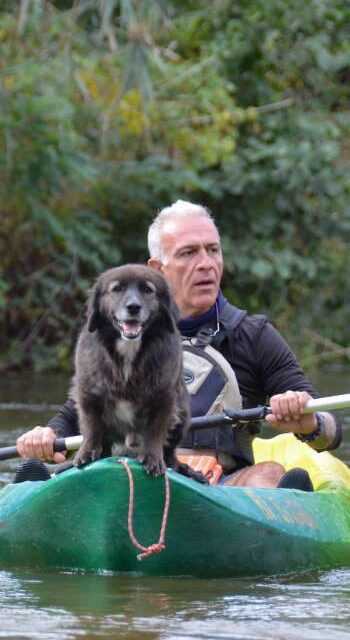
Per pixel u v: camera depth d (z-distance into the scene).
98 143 21.81
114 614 6.31
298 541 7.76
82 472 7.12
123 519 7.17
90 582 7.18
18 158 19.83
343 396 7.82
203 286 8.41
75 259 21.73
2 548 7.84
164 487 7.06
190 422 7.77
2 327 22.77
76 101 21.38
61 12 21.50
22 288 22.61
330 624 6.16
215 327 8.49
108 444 7.39
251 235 23.11
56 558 7.58
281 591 7.04
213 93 22.25
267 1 23.11
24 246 22.31
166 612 6.37
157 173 21.62
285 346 8.53
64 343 22.86
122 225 22.80
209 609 6.46
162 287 7.14
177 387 7.21
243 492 7.70
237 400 8.27
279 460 9.68
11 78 19.59
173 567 7.39
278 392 8.45
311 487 8.52
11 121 19.47
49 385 19.77
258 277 22.80
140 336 6.86
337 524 8.27
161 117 21.80
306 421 8.03
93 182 20.94
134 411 7.10
